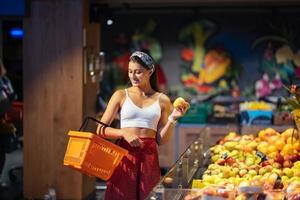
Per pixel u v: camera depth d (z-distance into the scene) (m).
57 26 6.07
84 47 6.14
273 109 7.62
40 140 6.16
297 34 9.88
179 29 10.16
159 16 10.16
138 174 3.58
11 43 10.95
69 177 6.12
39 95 6.14
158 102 3.70
